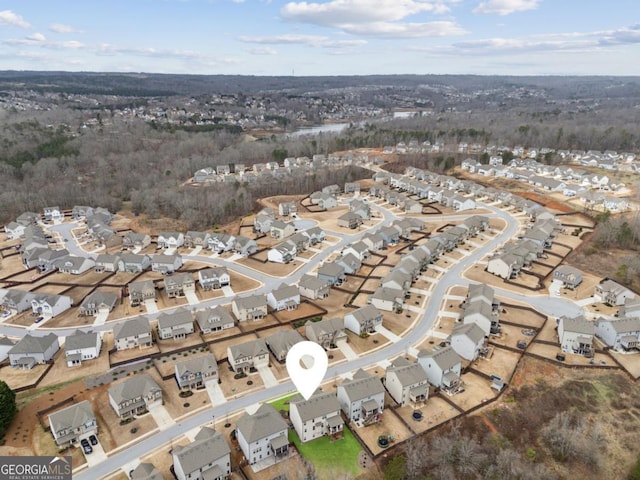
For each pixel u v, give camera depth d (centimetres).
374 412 6975
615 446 6744
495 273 11900
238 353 8150
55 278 12238
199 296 11081
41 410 7231
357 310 9462
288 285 10619
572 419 7112
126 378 8006
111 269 12562
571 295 10775
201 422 6944
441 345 8775
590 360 8356
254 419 6372
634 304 9600
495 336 9056
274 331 9475
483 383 7794
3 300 10538
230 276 12225
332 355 8606
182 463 5712
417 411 7125
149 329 9138
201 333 9369
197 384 7744
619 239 13088
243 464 6216
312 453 6394
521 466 6178
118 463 6188
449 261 12812
